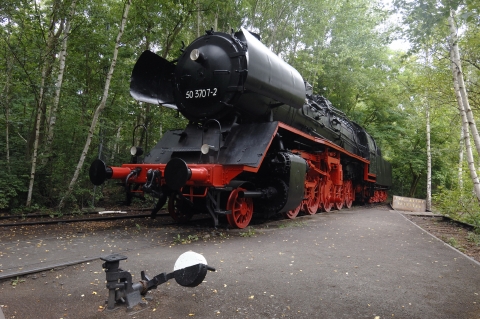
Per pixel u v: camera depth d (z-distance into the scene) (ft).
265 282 13.11
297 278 13.69
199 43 26.00
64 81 38.86
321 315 10.41
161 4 41.04
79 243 19.53
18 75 33.65
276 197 27.12
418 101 56.90
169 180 20.44
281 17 52.75
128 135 52.26
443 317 10.47
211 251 17.76
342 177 45.34
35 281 12.94
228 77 23.95
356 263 16.22
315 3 51.42
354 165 53.26
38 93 33.12
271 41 49.44
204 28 49.78
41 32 34.73
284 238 21.91
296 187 27.84
